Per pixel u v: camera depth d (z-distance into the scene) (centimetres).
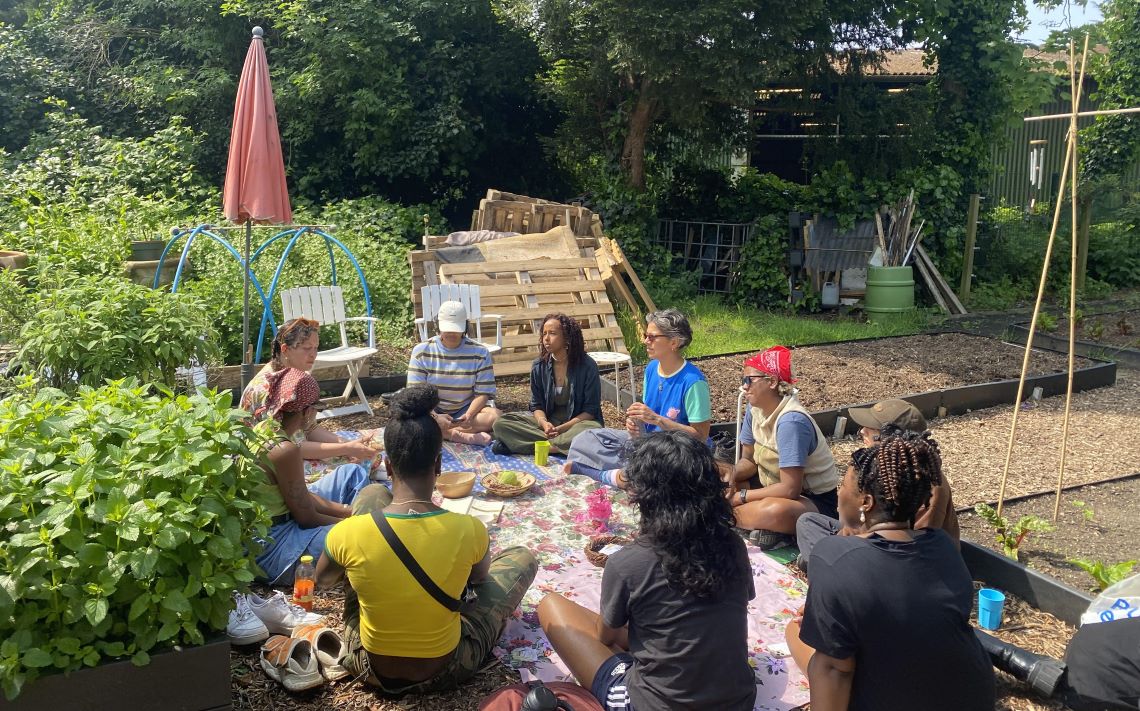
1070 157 542
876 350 1093
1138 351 1052
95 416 329
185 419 324
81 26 1568
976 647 276
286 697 344
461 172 1569
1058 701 361
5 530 286
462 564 335
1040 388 873
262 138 661
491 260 1010
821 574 276
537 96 1662
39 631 282
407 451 331
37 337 542
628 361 790
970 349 1096
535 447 610
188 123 1556
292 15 1449
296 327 529
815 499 501
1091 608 352
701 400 550
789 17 1284
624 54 1312
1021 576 457
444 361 654
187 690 295
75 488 289
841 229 1409
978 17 1439
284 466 418
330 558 336
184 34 1524
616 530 508
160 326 567
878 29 1459
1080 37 1545
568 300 987
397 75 1463
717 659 293
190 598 299
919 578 270
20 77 1451
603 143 1634
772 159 2009
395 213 1406
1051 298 1539
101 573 283
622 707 309
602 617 315
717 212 1602
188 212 1309
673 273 1509
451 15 1518
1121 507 588
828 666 275
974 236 1448
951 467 678
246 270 709
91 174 1244
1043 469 673
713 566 294
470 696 351
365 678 347
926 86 1498
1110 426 783
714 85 1315
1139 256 1659
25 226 1021
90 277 623
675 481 298
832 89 1539
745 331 1205
